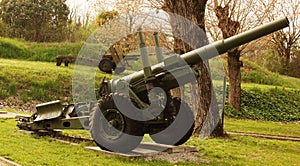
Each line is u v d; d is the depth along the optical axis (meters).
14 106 19.28
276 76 33.94
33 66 24.39
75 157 8.23
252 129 16.83
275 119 22.78
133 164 7.79
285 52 38.69
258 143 12.05
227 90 24.22
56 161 7.70
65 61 25.50
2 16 37.22
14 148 8.73
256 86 27.39
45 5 36.94
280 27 8.73
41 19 36.94
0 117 14.62
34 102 20.28
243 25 18.89
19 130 11.24
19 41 34.12
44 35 37.12
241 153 10.01
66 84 22.19
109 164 7.70
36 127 10.86
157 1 14.47
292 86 32.69
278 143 12.39
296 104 25.06
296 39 38.28
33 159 7.73
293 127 18.92
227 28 17.48
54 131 10.91
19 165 7.16
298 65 38.56
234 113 22.03
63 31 37.16
